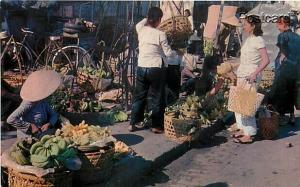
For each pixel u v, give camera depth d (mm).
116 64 10453
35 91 5160
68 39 12047
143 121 7309
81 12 14055
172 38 7457
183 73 10039
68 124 5516
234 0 18188
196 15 19109
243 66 7129
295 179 5957
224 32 14414
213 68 8500
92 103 7535
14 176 4477
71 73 9664
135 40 8250
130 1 8352
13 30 12086
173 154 6492
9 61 9133
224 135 7840
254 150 7086
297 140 7688
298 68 8375
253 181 5852
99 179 5004
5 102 6691
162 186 5555
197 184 5691
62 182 4531
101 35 11039
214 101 8172
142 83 6898
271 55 14492
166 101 7602
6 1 11930
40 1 12805
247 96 7047
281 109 8539
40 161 4355
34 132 5211
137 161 5848
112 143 5125
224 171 6160
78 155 4797
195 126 6891
